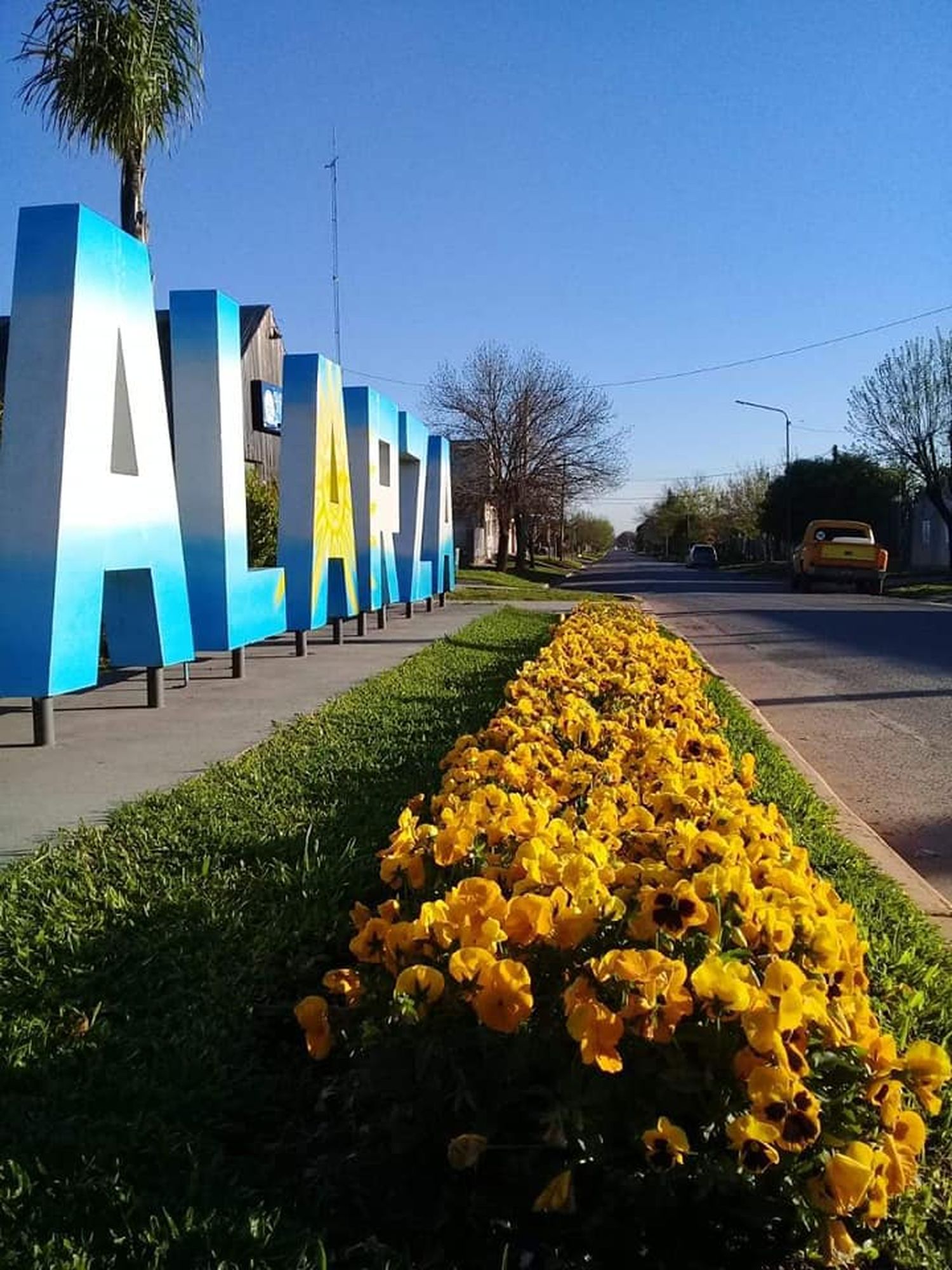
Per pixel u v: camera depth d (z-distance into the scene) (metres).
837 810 6.14
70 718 8.33
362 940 2.70
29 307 6.97
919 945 4.02
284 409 12.31
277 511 17.17
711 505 100.44
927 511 49.38
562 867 2.81
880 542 50.47
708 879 2.59
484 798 3.55
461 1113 2.43
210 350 9.71
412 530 18.36
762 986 2.37
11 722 8.10
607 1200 2.32
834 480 50.84
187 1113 2.75
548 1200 2.20
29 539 6.85
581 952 2.56
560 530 78.69
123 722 8.11
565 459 47.94
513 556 64.69
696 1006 2.31
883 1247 2.36
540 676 7.03
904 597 31.20
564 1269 2.28
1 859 4.64
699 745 5.06
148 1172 2.51
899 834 6.07
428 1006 2.42
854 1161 2.11
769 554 61.09
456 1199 2.41
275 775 6.12
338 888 4.20
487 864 3.08
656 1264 2.35
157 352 8.28
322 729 7.57
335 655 12.95
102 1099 2.78
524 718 5.59
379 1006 2.62
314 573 12.38
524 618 19.83
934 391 41.59
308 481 12.27
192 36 11.16
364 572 14.94
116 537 7.64
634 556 133.88
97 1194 2.38
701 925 2.52
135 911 3.99
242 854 4.66
